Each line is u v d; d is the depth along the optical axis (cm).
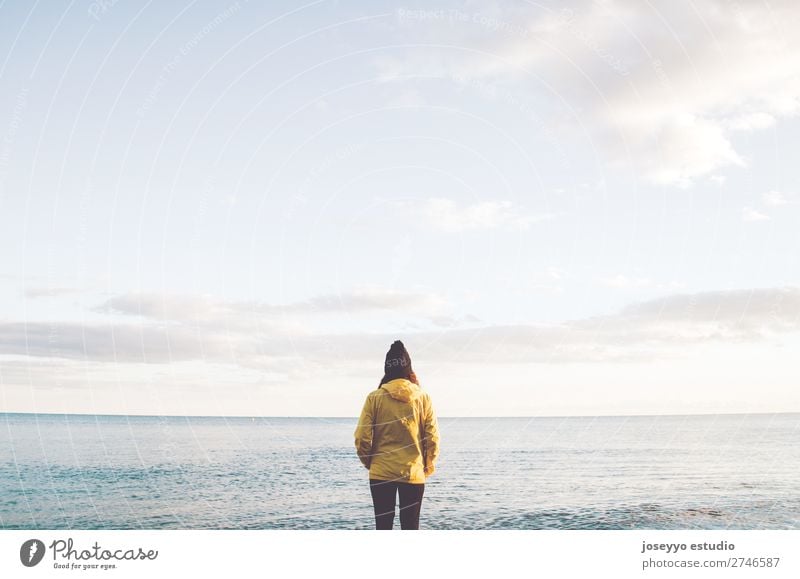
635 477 1766
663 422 5878
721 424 5562
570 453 2808
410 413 583
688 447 3098
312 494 1512
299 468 2117
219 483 1709
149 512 1248
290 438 3925
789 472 1927
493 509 1203
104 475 1912
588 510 1172
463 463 2384
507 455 2747
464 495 1417
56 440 3731
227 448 3056
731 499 1297
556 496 1375
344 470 2062
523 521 1066
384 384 599
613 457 2525
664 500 1283
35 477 1827
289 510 1284
